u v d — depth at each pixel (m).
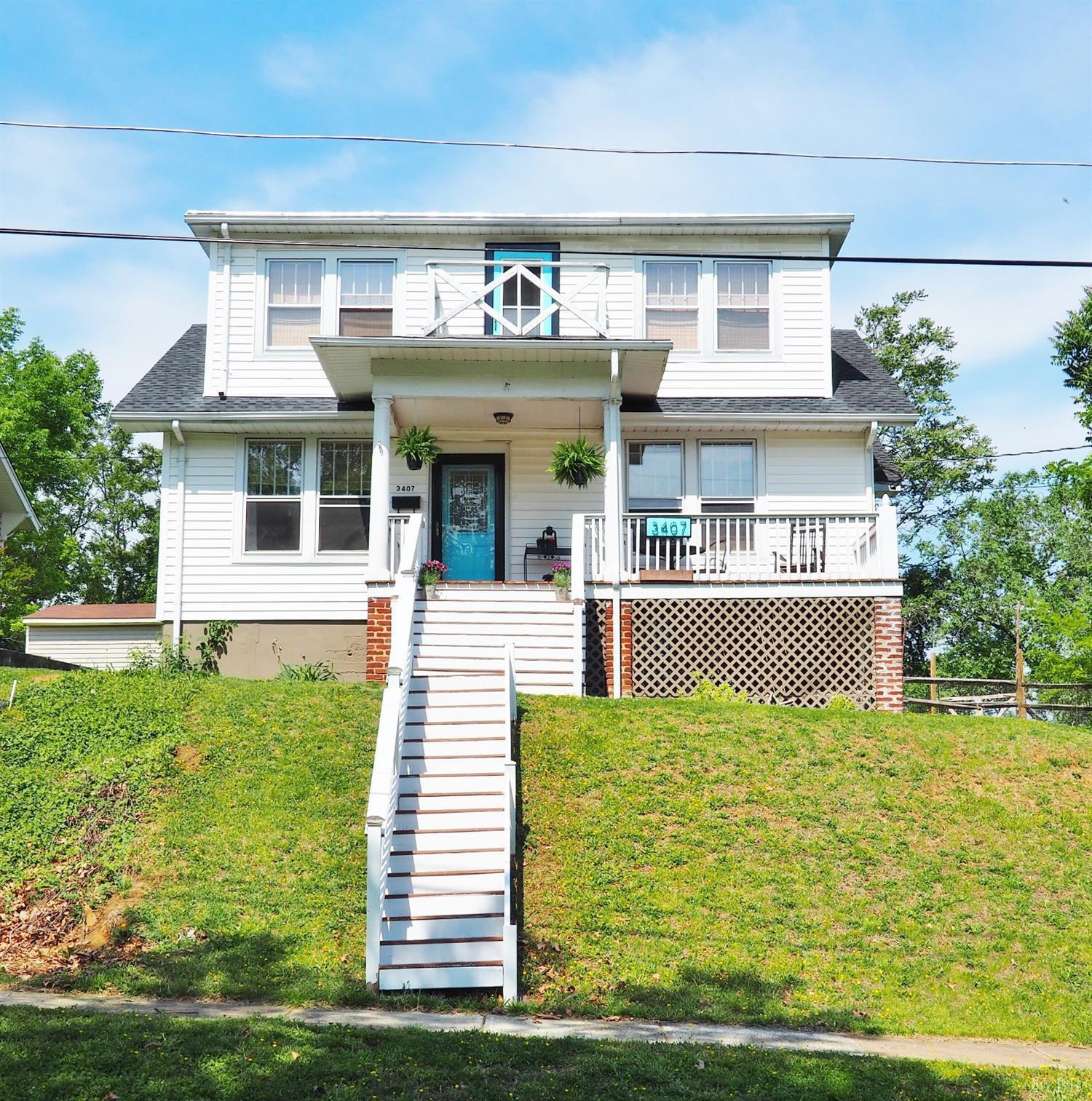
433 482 19.72
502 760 12.55
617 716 14.16
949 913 11.14
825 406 19.55
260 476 19.55
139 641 22.22
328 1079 7.20
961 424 36.53
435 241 20.05
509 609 16.23
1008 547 32.66
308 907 10.79
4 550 28.86
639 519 17.23
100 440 47.94
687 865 11.59
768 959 10.41
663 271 20.14
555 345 16.56
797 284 20.20
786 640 16.64
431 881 10.84
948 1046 9.09
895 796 12.81
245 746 13.38
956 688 29.23
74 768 12.91
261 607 19.22
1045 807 12.76
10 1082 6.86
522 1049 8.02
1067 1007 9.92
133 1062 7.29
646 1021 9.30
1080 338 28.53
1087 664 23.17
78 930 10.52
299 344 19.83
